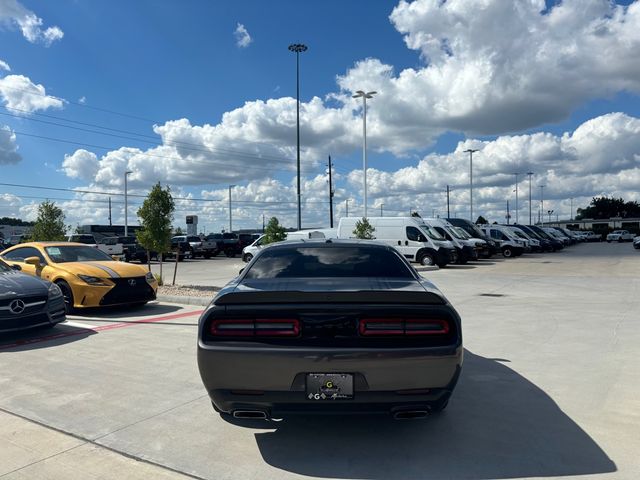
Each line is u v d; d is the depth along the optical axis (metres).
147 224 14.16
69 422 4.34
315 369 3.50
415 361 3.51
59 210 19.05
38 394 5.08
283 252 5.09
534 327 8.42
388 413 3.58
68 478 3.37
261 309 3.64
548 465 3.48
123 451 3.77
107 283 9.82
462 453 3.69
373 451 3.75
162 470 3.48
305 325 3.61
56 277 10.06
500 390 5.12
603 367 5.92
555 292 13.55
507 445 3.82
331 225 47.97
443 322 3.63
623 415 4.40
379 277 4.56
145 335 7.98
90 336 7.92
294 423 4.30
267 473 3.42
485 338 7.58
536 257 32.12
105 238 33.97
